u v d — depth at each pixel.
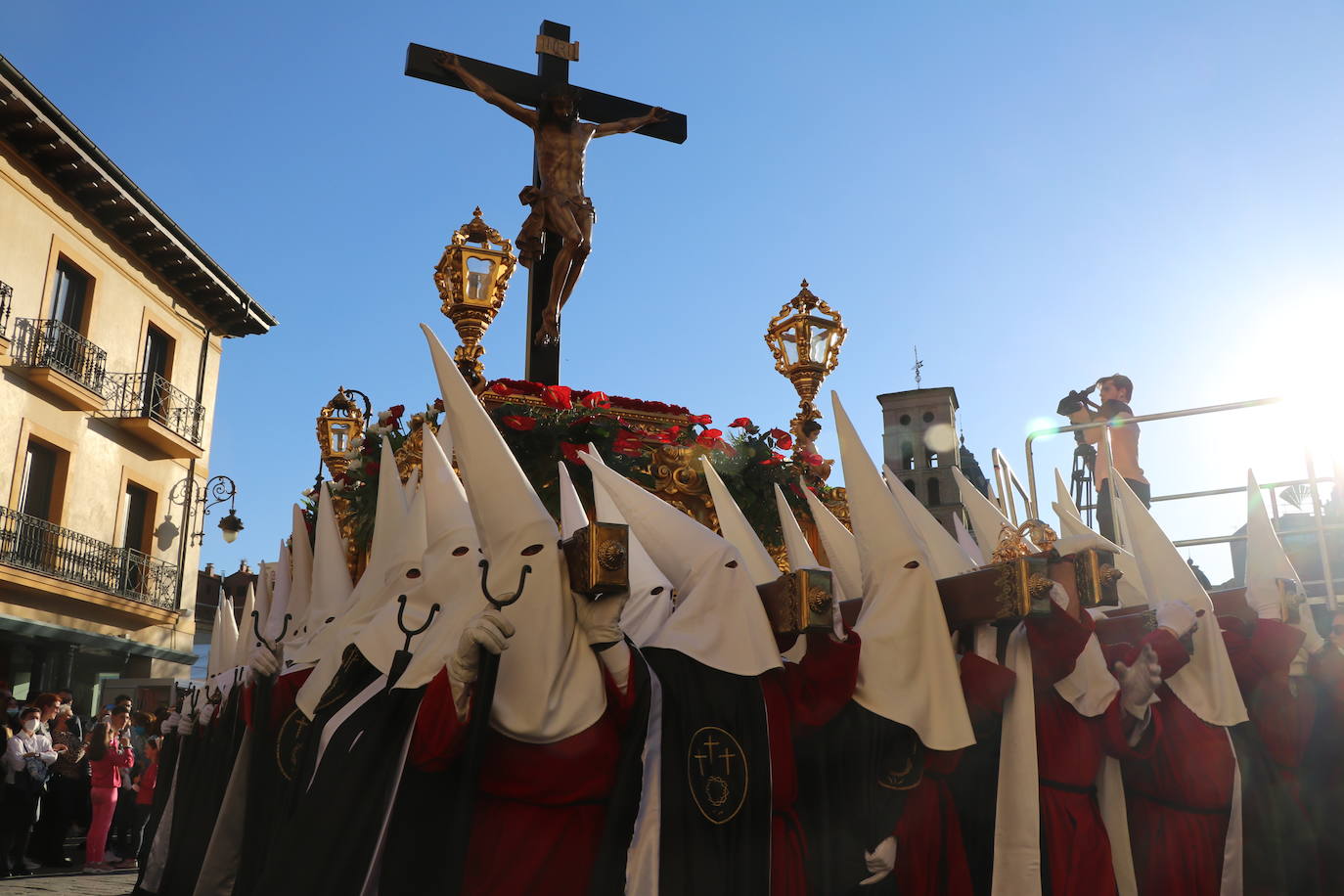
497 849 3.73
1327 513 5.47
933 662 4.18
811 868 4.17
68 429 23.45
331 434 8.89
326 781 3.84
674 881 3.71
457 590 4.44
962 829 4.61
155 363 26.94
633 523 4.66
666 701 3.98
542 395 6.82
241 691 7.05
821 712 4.15
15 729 12.78
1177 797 4.66
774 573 5.21
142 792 13.51
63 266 23.61
